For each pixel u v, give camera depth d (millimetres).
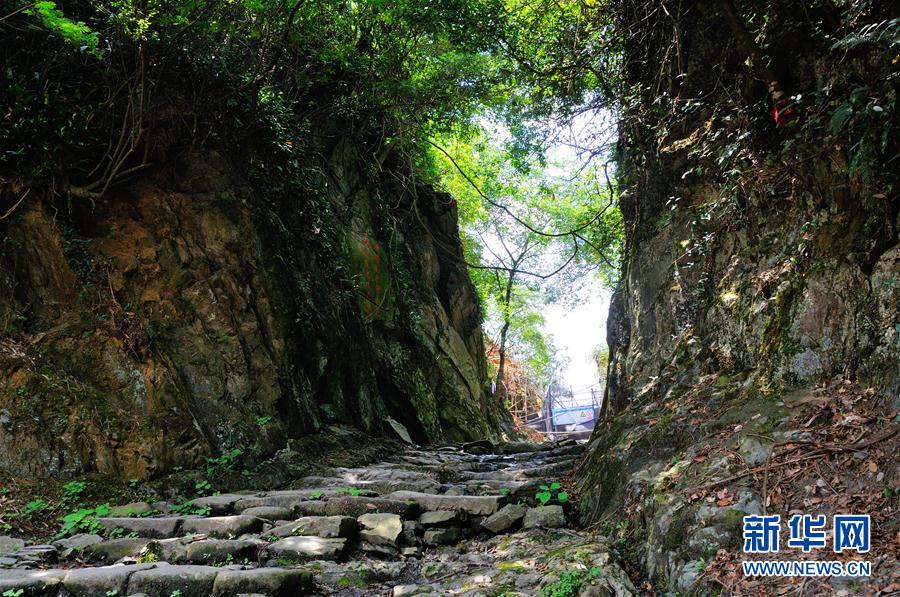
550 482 5730
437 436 13289
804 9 5043
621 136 8258
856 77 4543
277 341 7797
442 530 5027
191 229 7438
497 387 22750
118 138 7012
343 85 12008
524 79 8625
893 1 4316
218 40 8094
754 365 4926
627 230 8086
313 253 9859
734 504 3680
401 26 10344
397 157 15414
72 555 4512
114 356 6191
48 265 6246
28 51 6203
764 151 5355
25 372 5613
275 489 6512
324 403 9102
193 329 6969
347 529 4762
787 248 5047
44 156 6309
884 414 3682
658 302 6652
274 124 9125
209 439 6535
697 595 3383
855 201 4379
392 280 13422
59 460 5441
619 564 3939
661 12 7070
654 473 4582
